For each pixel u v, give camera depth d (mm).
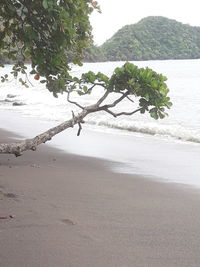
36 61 6469
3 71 81000
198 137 15422
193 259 4148
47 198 6336
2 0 5879
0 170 8445
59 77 7305
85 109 7695
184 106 27328
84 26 6637
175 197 6891
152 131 17109
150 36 194500
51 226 4984
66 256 4109
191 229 5074
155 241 4625
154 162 10672
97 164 10195
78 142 14016
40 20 6129
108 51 184375
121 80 7512
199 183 8156
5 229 4816
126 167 9875
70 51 6922
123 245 4469
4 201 6008
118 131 17406
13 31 6445
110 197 6664
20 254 4121
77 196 6586
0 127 17656
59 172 8703
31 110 25859
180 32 199375
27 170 8672
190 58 197500
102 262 4012
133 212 5797
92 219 5371
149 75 7219
